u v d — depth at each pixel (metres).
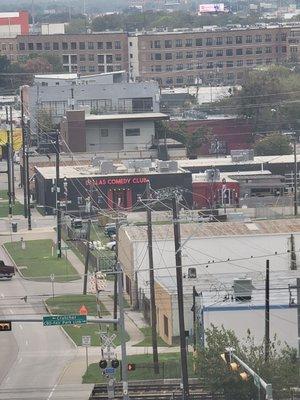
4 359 148.00
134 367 130.38
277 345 130.88
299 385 119.88
